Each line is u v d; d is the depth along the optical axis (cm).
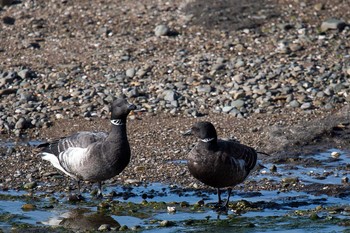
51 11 2311
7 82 1880
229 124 1667
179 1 2342
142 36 2141
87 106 1755
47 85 1855
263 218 1209
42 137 1633
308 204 1280
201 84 1852
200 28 2170
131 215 1237
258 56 1995
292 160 1494
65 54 2044
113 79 1888
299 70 1902
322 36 2106
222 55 2009
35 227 1188
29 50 2070
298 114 1703
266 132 1617
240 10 2236
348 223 1175
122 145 1276
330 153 1527
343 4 2295
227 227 1170
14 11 2320
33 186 1377
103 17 2262
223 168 1230
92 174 1280
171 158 1507
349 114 1680
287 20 2202
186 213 1242
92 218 1225
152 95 1811
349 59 1966
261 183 1383
